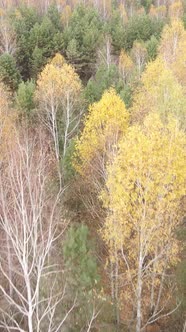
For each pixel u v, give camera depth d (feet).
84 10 225.56
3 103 84.53
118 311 50.37
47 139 96.17
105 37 189.98
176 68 114.62
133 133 46.55
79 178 76.74
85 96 116.67
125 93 113.19
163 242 51.60
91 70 182.50
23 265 25.96
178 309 52.24
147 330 53.26
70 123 101.55
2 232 47.29
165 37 149.18
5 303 42.75
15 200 31.78
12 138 61.77
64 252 49.49
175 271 57.67
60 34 180.45
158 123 49.83
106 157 71.36
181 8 245.65
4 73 145.28
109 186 47.14
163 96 84.99
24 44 176.96
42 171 45.93
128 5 288.30
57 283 43.11
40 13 227.61
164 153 44.86
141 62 162.20
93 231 69.77
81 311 43.29
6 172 43.32
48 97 96.68
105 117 72.38
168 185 46.37
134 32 206.08
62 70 99.09
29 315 26.40
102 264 62.44
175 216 49.14
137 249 51.08
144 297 57.67
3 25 170.19
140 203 45.03
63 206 65.72
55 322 41.11
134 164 44.11
